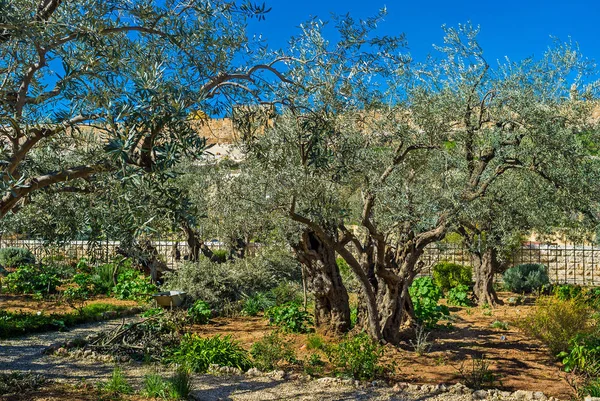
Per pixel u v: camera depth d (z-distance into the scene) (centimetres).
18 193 482
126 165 434
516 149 764
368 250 970
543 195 877
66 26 484
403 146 848
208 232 1471
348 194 878
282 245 1167
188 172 1195
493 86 780
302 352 902
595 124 780
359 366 764
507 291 1641
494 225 1127
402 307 937
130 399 648
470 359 864
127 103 434
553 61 779
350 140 755
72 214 643
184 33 516
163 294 1145
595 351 769
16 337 1048
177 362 834
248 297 1334
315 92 663
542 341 927
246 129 661
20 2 491
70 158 658
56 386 702
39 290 1508
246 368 816
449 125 811
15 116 498
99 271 1642
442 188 774
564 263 1764
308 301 1380
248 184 816
